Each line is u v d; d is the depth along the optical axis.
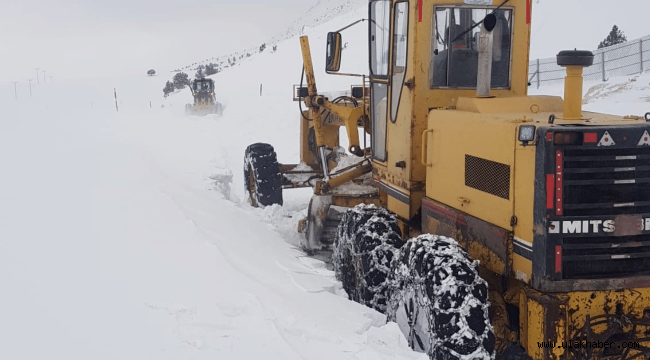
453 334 4.60
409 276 5.30
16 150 16.73
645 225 4.46
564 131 4.32
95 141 19.88
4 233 7.75
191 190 11.32
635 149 4.41
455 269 4.75
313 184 11.16
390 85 6.89
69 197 10.04
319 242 8.63
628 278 4.46
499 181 4.89
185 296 5.80
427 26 6.21
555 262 4.38
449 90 6.31
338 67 7.87
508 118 4.96
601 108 17.45
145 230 8.03
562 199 4.36
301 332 5.25
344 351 4.94
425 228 6.10
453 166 5.60
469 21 6.33
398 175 6.75
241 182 14.92
